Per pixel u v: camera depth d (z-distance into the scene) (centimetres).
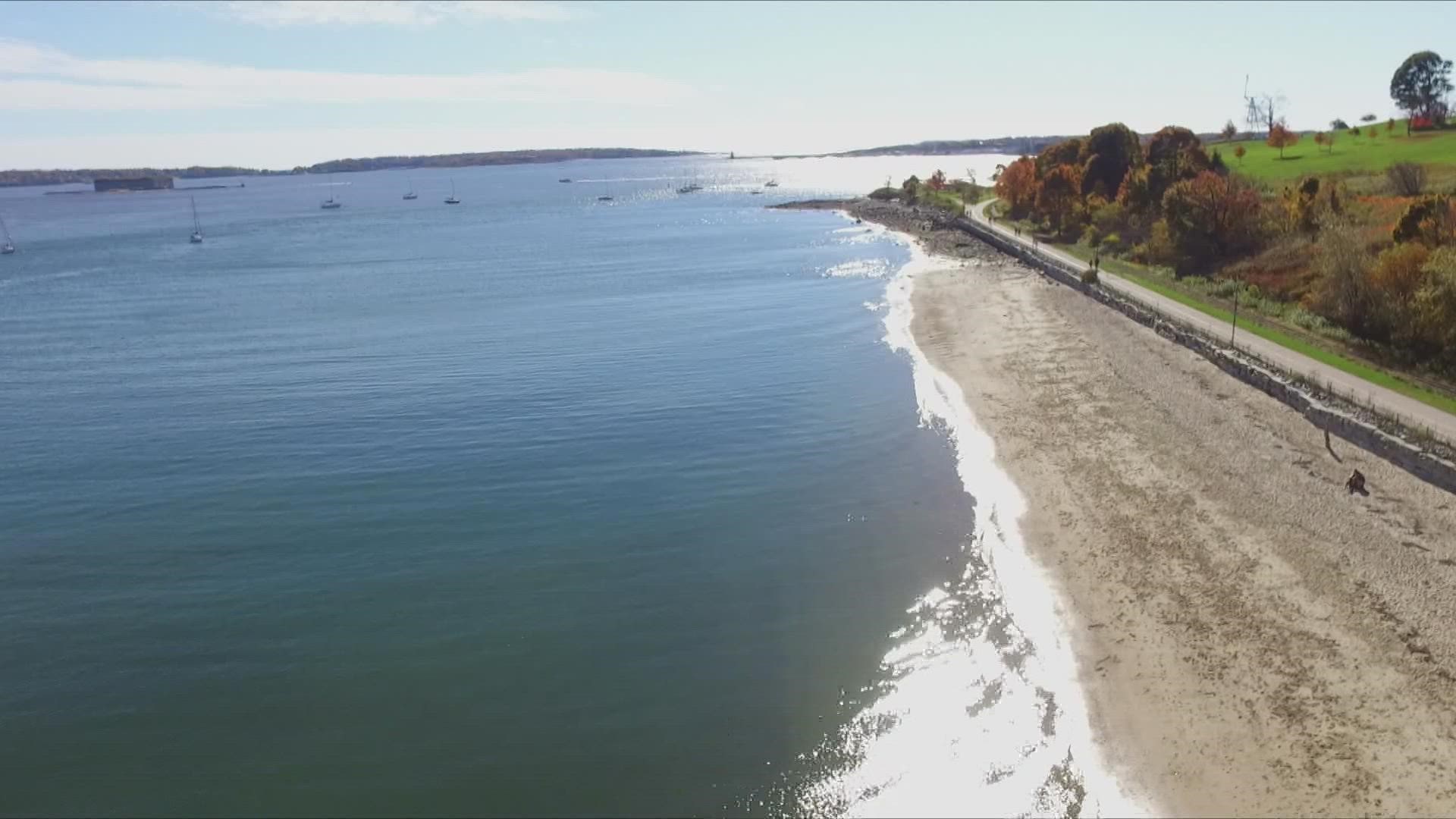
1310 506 3036
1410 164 7600
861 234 12800
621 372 5356
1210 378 4469
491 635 2641
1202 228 7150
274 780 2102
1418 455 3189
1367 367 4294
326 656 2570
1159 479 3353
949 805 1959
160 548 3266
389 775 2106
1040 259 8231
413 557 3139
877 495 3488
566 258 11381
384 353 6153
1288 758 1972
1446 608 2411
